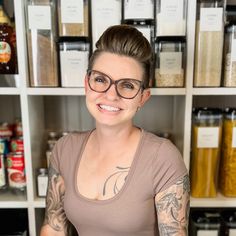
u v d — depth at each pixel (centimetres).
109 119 78
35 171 115
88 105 81
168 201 79
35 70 104
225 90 104
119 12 101
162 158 80
